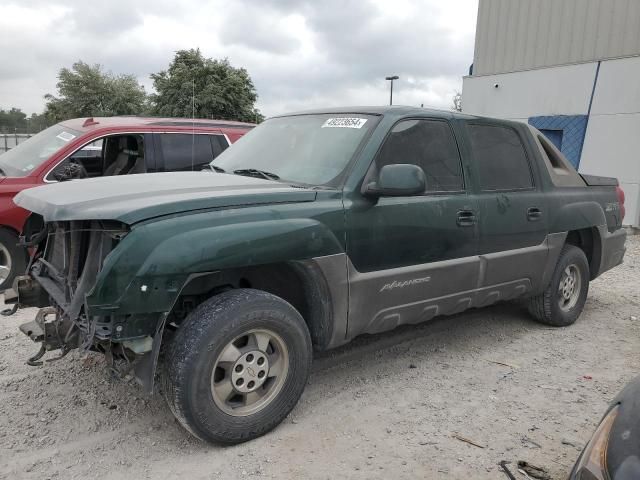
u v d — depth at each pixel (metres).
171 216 2.92
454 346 4.91
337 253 3.47
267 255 3.14
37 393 3.77
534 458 3.18
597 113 12.39
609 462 1.98
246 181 3.65
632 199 11.90
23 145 7.07
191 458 3.09
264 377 3.25
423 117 4.20
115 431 3.35
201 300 3.36
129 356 3.03
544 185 5.11
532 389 4.07
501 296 4.75
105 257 2.93
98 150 7.09
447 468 3.05
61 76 40.56
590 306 6.38
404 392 3.96
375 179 3.71
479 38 16.22
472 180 4.41
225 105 28.47
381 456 3.15
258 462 3.06
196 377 2.95
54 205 3.11
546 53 14.57
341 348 4.75
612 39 13.16
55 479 2.88
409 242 3.87
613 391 4.08
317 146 4.01
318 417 3.57
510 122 5.01
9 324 5.09
